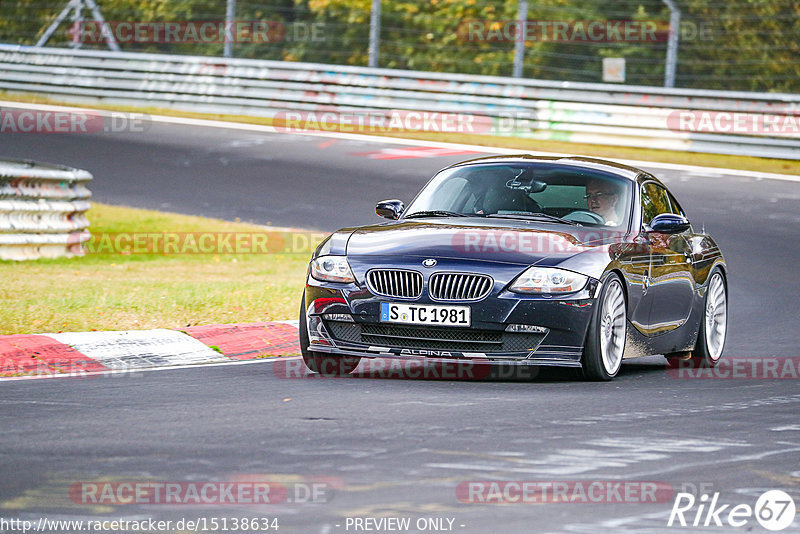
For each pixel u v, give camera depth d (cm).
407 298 2795
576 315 2784
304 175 7856
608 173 3288
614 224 3131
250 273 5259
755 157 8606
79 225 5797
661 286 3188
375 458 1930
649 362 3584
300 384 2764
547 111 9106
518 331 2769
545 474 1847
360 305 2833
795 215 6819
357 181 7675
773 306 4719
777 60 12044
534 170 3297
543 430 2212
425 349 2797
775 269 5553
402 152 8644
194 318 3856
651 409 2502
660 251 3209
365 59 13338
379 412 2366
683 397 2697
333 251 2950
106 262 5562
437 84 9419
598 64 12381
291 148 8756
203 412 2347
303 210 6919
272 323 3684
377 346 2833
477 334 2794
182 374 2931
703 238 3625
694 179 7806
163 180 7712
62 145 8706
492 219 3084
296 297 4453
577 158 3422
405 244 2902
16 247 5447
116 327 3625
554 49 12619
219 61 10112
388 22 13300
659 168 8169
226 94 10075
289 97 9831
